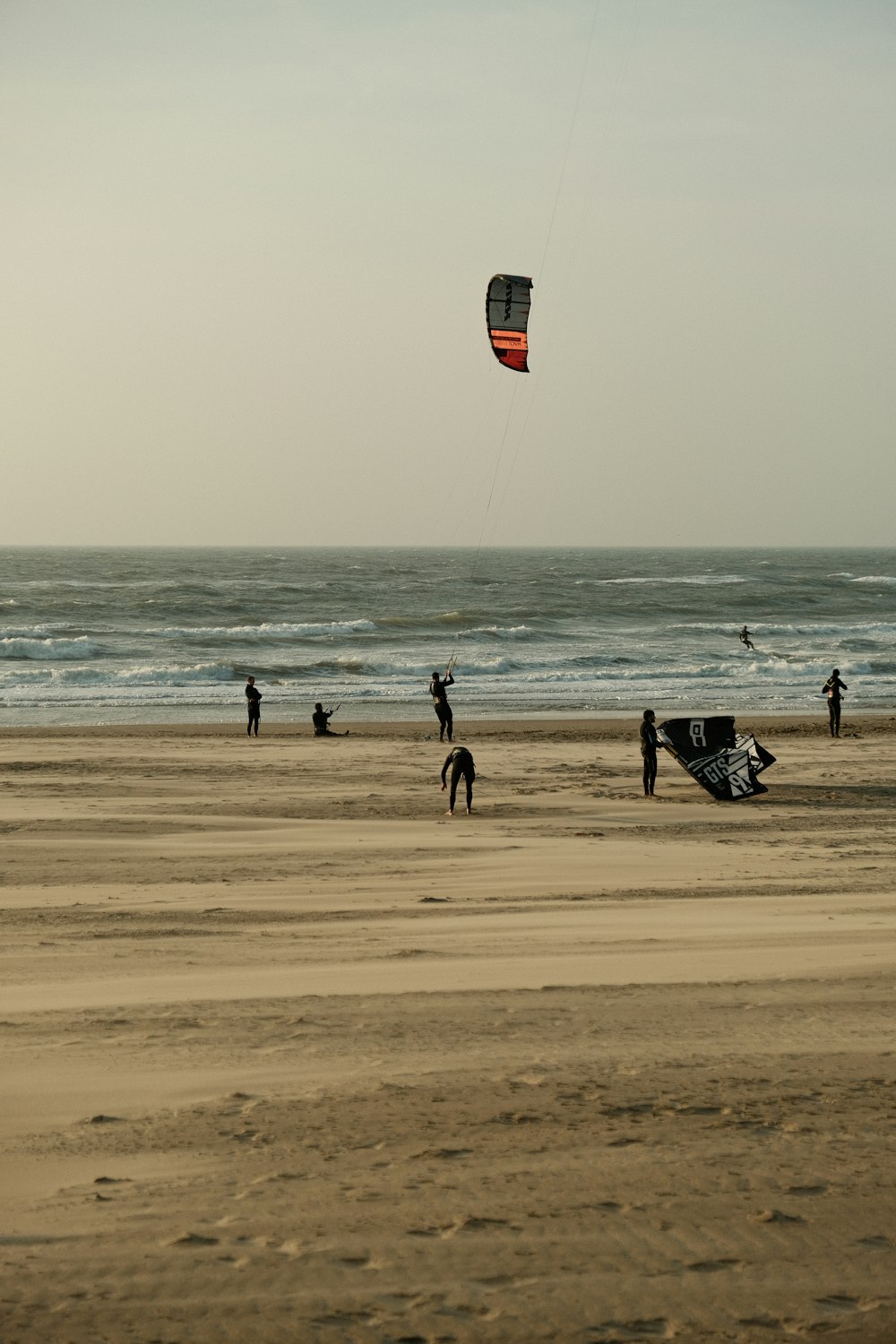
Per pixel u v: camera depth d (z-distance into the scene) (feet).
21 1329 12.45
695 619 273.33
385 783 79.10
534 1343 12.46
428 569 563.89
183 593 321.73
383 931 37.19
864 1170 16.67
